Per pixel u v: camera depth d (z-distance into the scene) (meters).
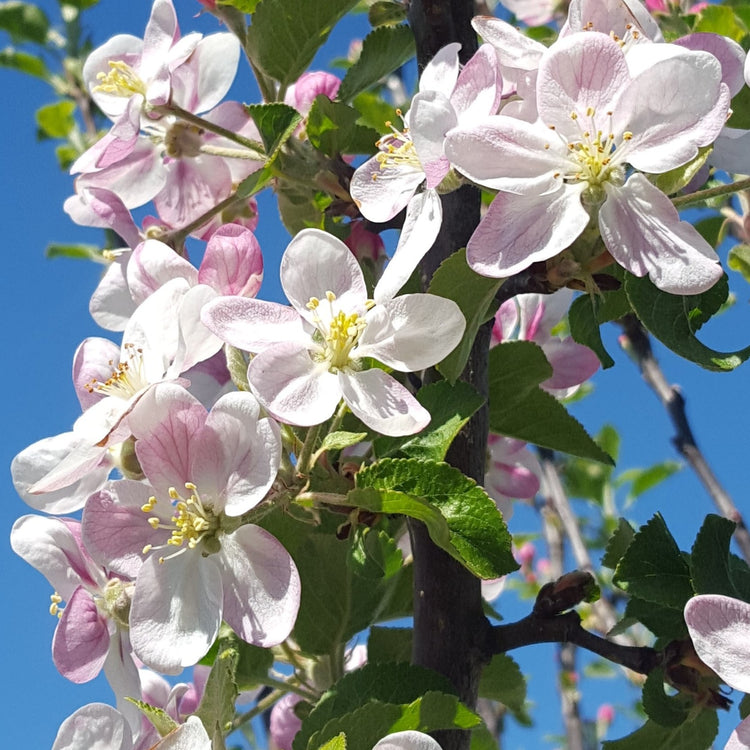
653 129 0.17
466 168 0.17
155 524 0.18
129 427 0.18
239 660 0.23
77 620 0.20
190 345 0.19
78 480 0.21
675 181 0.18
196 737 0.16
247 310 0.18
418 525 0.20
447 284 0.19
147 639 0.17
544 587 0.20
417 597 0.20
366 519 0.20
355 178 0.21
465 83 0.19
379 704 0.17
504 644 0.20
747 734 0.15
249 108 0.23
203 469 0.18
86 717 0.18
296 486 0.18
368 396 0.18
